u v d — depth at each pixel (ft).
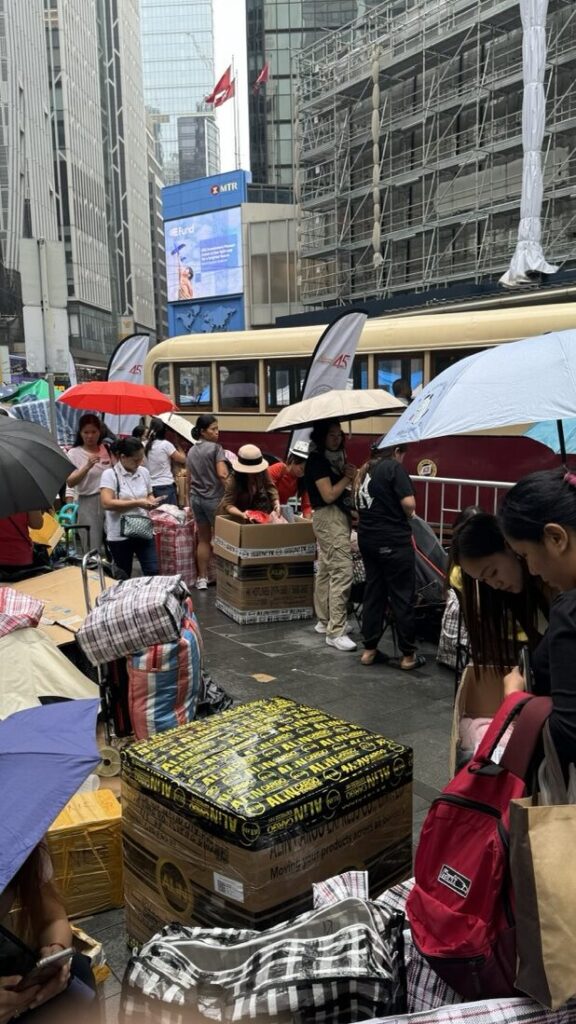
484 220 85.66
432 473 32.76
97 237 358.02
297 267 144.97
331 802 7.65
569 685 5.20
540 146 64.28
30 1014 5.57
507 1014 5.61
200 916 7.75
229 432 43.04
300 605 24.21
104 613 12.33
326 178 113.70
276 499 25.54
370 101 102.42
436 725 15.83
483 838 5.95
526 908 5.17
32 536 20.90
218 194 157.58
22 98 266.77
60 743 5.67
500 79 80.59
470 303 38.11
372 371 35.73
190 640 12.67
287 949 6.31
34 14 286.05
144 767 8.25
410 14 97.04
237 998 6.02
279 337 40.75
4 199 255.50
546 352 8.77
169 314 170.81
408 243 98.48
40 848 6.05
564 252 75.20
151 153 539.29
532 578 8.14
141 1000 6.45
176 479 34.30
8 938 5.44
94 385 27.58
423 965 6.70
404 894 7.57
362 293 104.63
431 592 20.85
